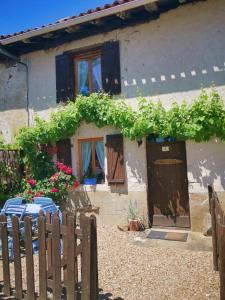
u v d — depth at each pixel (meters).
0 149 8.59
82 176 8.38
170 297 3.86
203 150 6.88
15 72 9.62
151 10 7.27
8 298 3.78
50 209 6.09
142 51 7.66
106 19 7.71
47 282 3.50
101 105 7.75
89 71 8.55
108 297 3.89
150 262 5.14
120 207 7.71
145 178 7.46
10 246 5.23
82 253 3.20
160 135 7.07
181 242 6.17
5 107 9.74
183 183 7.30
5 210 6.31
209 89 6.93
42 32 7.94
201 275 4.51
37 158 8.66
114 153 7.74
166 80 7.38
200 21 7.06
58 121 8.23
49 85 8.97
